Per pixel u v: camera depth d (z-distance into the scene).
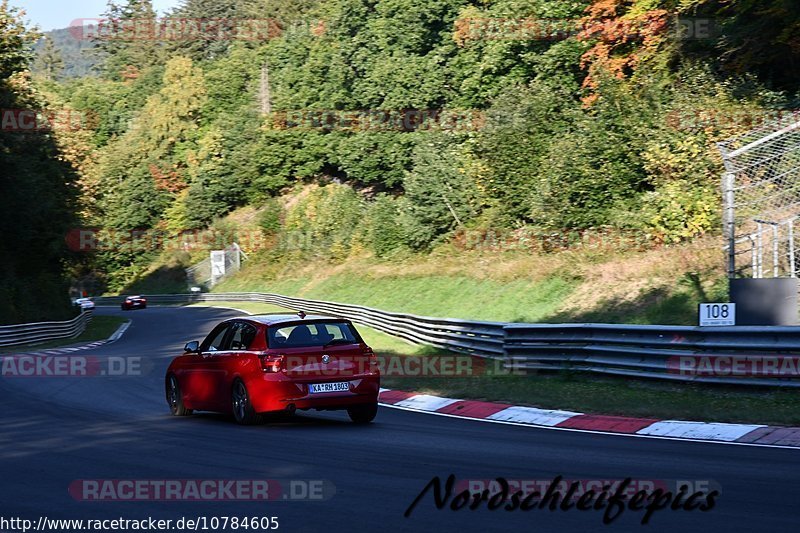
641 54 32.84
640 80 32.09
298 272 62.28
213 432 12.05
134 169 93.81
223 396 13.15
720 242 24.03
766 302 15.57
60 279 54.38
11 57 43.34
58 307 49.03
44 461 9.90
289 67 73.69
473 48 45.69
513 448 10.13
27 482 8.66
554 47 39.75
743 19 29.42
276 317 13.21
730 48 29.77
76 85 126.44
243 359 12.70
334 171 72.19
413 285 40.47
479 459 9.38
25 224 44.78
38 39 43.91
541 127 38.44
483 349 21.20
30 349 35.28
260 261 72.00
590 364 16.69
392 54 56.53
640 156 29.75
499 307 30.38
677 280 23.41
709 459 9.14
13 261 46.66
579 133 33.53
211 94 95.19
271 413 13.05
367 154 57.97
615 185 31.08
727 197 18.36
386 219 49.12
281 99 72.94
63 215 50.06
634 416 12.41
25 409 15.45
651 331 15.21
